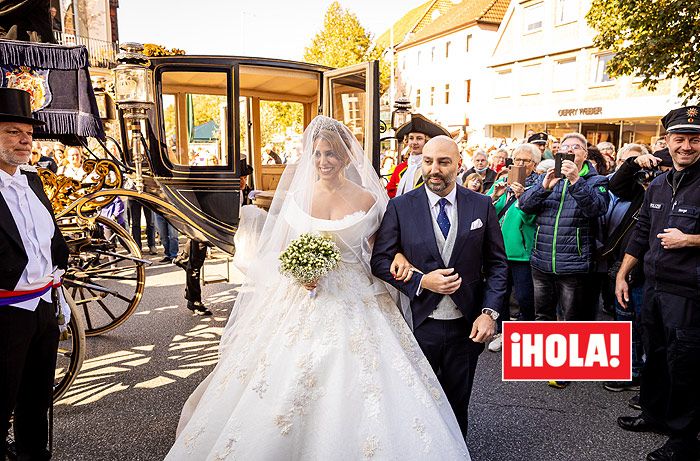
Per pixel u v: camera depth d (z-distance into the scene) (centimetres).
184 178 452
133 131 429
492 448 302
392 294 269
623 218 372
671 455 277
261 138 644
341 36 2419
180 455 232
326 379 221
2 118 234
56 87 365
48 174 399
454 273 244
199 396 284
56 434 313
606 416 340
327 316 234
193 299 545
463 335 249
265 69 500
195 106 480
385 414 213
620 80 1767
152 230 863
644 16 713
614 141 1869
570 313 385
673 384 273
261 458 208
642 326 298
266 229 284
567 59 1984
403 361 232
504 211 454
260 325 258
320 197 258
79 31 1722
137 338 479
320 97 531
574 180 357
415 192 259
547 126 2122
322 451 207
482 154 645
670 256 272
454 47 2775
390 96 2477
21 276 246
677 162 274
